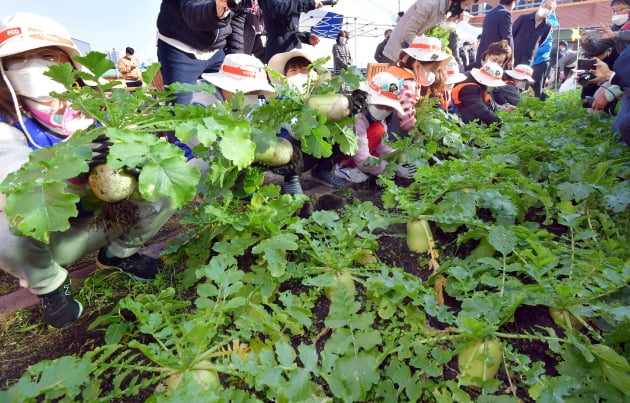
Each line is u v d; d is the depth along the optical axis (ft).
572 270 5.74
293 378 3.85
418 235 7.02
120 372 4.62
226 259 5.08
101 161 4.48
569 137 11.27
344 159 10.58
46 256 4.94
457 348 4.66
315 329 5.30
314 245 5.83
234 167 6.18
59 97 4.35
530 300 5.25
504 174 8.64
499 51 16.71
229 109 6.57
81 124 5.85
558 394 3.97
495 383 4.22
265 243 5.39
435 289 6.01
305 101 6.98
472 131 12.23
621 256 6.55
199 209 6.19
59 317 5.36
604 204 7.41
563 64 29.84
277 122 6.77
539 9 22.67
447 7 13.33
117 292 6.32
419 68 11.77
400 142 9.89
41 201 3.39
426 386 4.39
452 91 15.30
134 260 6.45
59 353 5.06
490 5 82.99
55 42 5.06
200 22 9.55
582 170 8.39
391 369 4.43
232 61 8.04
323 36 37.83
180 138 4.17
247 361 3.90
